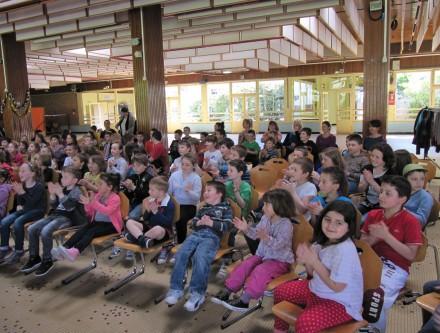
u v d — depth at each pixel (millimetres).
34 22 7223
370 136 5305
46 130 20109
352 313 1866
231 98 20203
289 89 18719
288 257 2443
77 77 19422
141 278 3312
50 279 3365
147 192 4043
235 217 2855
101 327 2611
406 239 2270
